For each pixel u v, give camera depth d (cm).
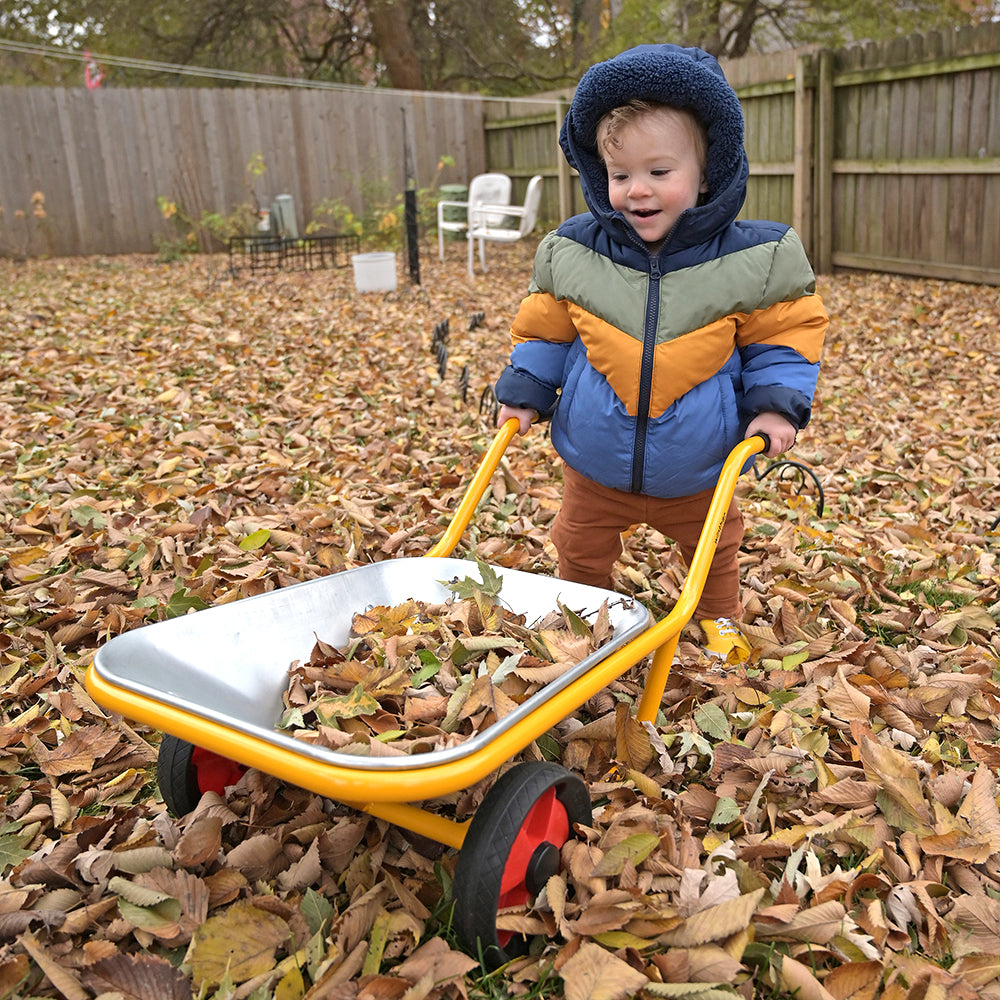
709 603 286
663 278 235
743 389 246
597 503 266
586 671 183
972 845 203
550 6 1870
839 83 928
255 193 1377
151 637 190
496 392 262
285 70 1944
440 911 188
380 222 1297
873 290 861
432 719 193
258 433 488
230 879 191
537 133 1337
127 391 560
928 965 176
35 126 1253
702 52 231
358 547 352
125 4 1756
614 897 181
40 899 188
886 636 307
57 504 384
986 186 810
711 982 169
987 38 782
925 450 470
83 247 1315
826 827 210
